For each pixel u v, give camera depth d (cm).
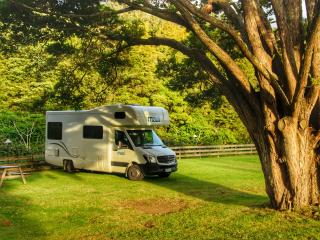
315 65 1008
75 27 1269
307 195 1046
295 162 1021
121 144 1869
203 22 1445
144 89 3662
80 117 2006
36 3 1191
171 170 1856
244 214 1078
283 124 1006
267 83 1018
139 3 1138
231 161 2681
